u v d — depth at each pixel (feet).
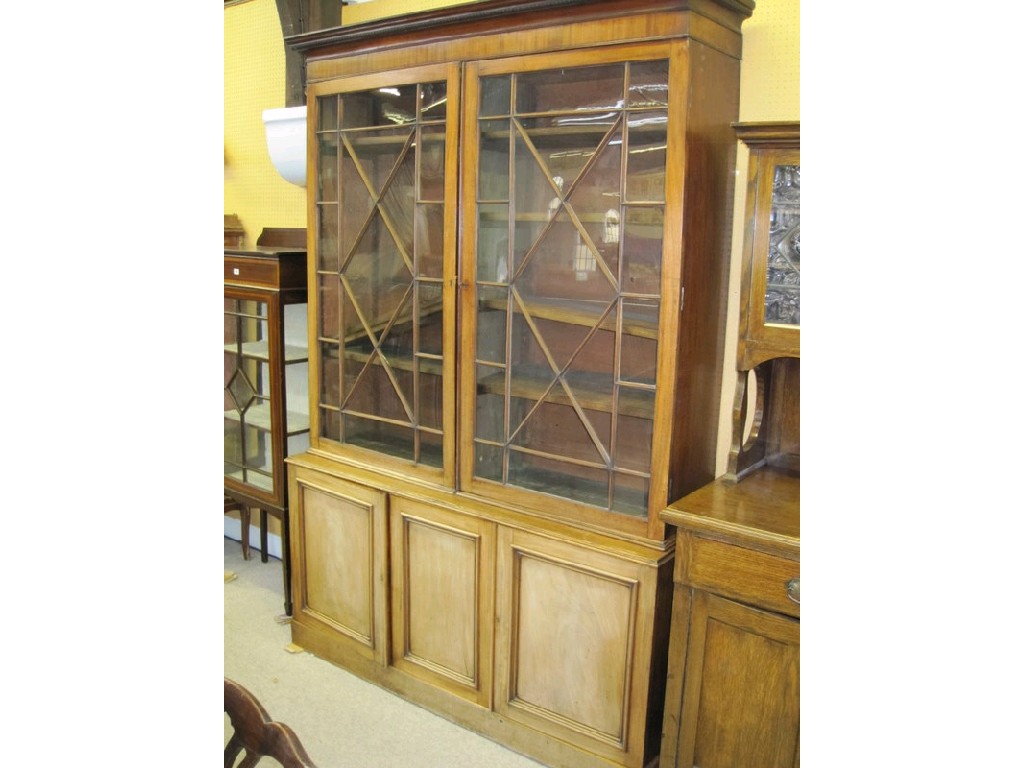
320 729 6.92
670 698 5.61
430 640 7.11
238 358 8.91
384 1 8.39
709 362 6.07
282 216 9.98
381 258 7.06
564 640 6.18
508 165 6.07
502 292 6.27
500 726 6.70
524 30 5.80
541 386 6.19
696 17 5.22
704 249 5.70
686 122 5.24
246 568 10.27
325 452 7.82
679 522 5.30
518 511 6.41
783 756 5.15
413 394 7.00
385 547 7.23
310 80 7.28
